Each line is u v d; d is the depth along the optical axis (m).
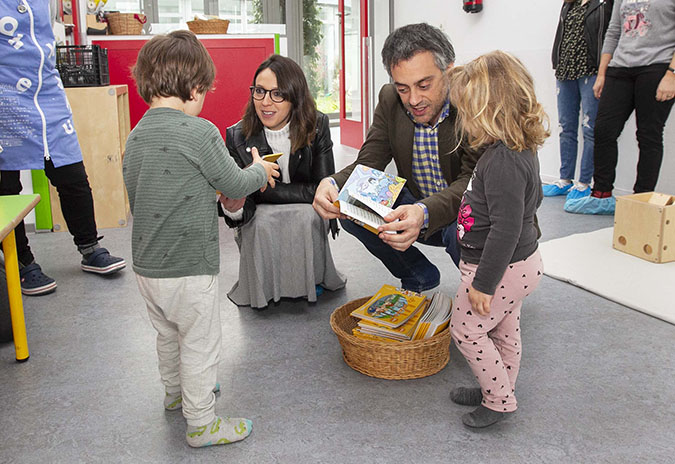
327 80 9.24
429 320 1.93
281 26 7.77
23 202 1.95
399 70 1.80
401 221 1.75
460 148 1.96
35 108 2.63
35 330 2.27
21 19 2.54
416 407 1.72
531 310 2.38
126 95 4.26
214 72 1.59
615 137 3.60
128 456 1.52
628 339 2.11
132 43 4.69
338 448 1.54
